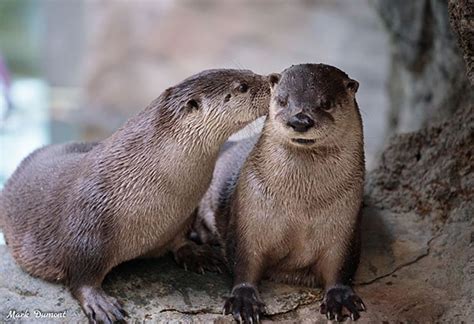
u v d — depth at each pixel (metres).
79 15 24.08
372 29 21.00
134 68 22.33
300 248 6.59
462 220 7.44
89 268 6.52
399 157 8.24
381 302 6.67
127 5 22.81
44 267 6.82
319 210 6.35
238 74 6.57
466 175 7.66
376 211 7.99
